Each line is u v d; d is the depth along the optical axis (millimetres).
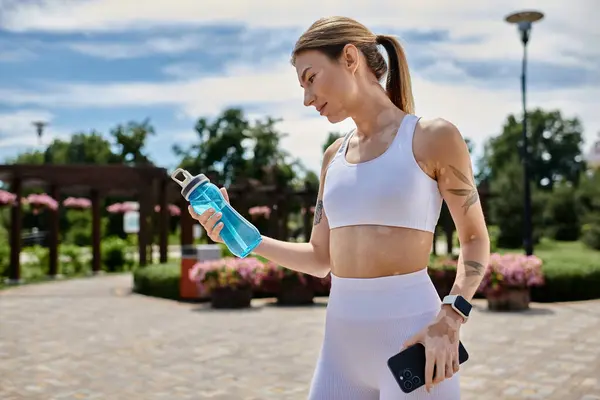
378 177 1756
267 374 6090
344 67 1789
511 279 10289
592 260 13602
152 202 17062
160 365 6527
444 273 11227
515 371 6066
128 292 14078
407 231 1747
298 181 42781
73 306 11492
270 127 44219
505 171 37469
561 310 10414
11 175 16766
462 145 1750
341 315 1832
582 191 44156
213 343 7691
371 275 1772
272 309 10859
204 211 1935
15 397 5363
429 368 1603
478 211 1767
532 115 76812
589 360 6512
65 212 37750
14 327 9062
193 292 12219
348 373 1857
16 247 16812
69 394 5453
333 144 2055
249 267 11047
